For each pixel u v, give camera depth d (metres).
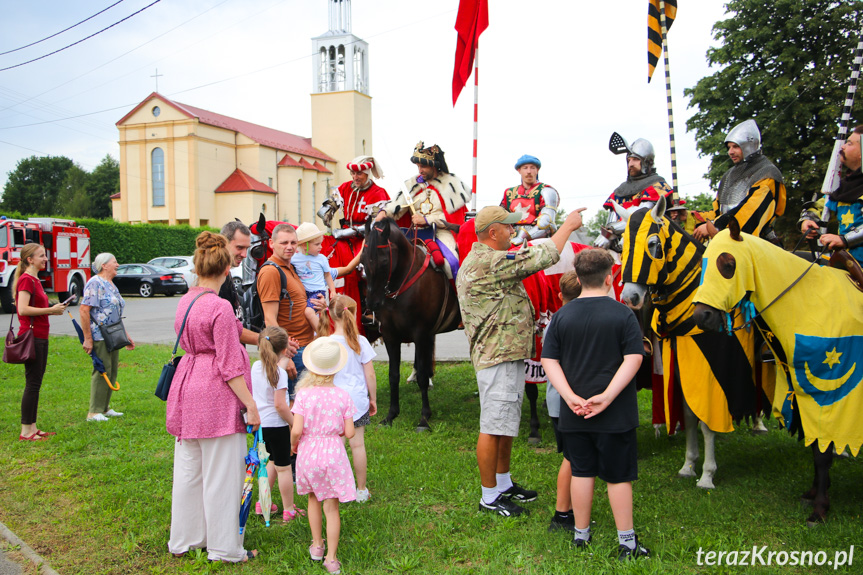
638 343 3.84
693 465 5.38
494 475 4.57
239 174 54.03
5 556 4.18
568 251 6.77
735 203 5.74
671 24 6.92
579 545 4.04
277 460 4.61
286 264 5.53
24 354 6.50
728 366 4.81
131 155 52.69
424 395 7.04
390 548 4.18
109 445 6.52
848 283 4.41
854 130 4.68
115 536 4.47
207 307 4.01
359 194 8.38
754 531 4.31
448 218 7.47
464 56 8.31
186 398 3.97
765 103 23.44
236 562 4.05
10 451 6.32
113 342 7.38
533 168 6.99
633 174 6.35
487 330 4.40
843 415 4.22
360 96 66.19
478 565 3.94
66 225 23.55
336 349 4.13
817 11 23.20
